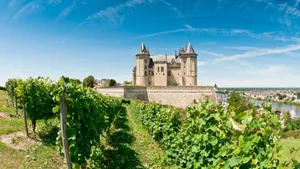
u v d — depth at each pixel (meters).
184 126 6.73
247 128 3.90
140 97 60.28
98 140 8.87
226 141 4.97
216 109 5.51
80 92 6.80
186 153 7.72
